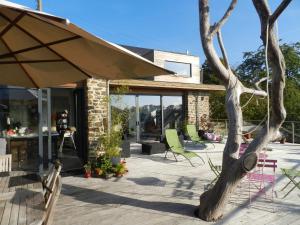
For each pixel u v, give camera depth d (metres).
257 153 4.25
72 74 3.58
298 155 10.62
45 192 3.08
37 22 2.42
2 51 3.16
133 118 13.77
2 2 1.64
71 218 4.66
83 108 8.35
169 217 4.69
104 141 7.96
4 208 2.66
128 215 4.78
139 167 8.62
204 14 4.33
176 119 15.40
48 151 7.90
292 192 5.91
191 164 8.96
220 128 16.94
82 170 7.91
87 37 2.25
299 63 27.50
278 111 4.25
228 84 4.45
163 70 2.82
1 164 4.60
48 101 7.89
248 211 4.89
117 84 10.91
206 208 4.56
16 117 7.60
